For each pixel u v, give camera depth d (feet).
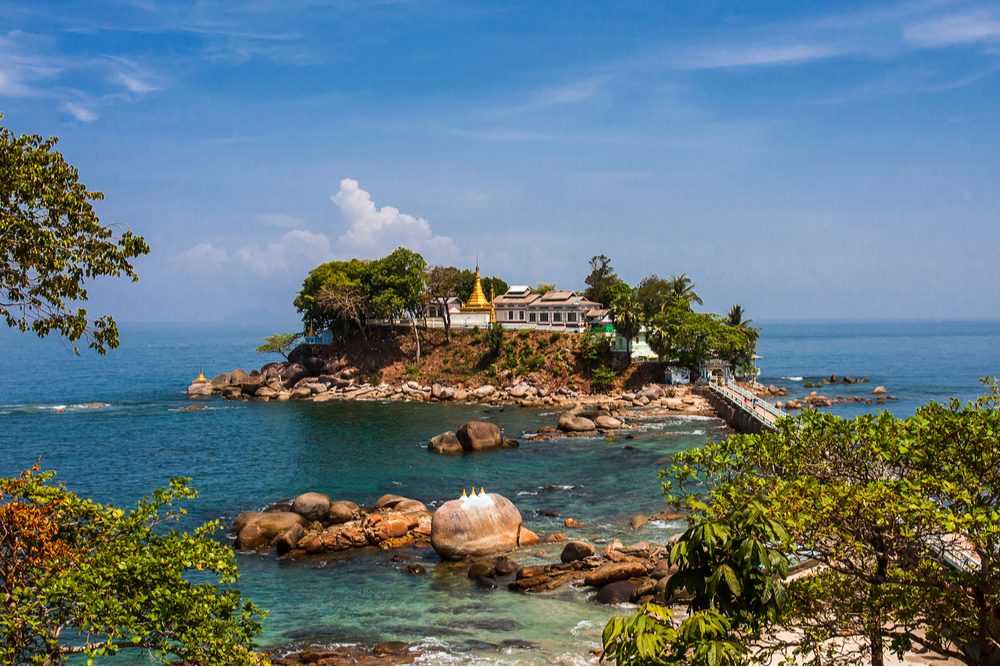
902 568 70.54
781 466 79.56
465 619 115.55
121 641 63.87
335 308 436.35
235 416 344.49
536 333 412.57
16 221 66.28
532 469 222.69
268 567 140.46
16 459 244.83
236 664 65.00
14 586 64.18
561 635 109.09
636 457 237.25
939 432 72.95
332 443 270.87
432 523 145.18
